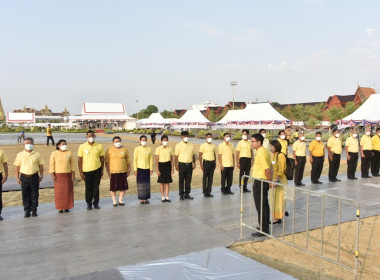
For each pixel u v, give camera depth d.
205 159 9.26
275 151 6.74
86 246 5.55
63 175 7.61
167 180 8.68
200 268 4.52
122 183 8.29
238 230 6.40
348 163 12.15
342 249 5.54
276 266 4.84
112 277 4.34
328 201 8.66
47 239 5.88
